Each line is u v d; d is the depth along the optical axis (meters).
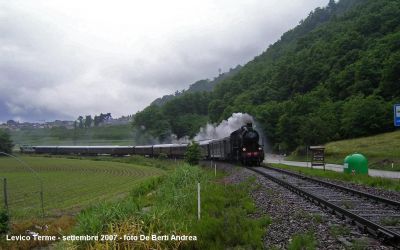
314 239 10.53
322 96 100.69
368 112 74.69
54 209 24.92
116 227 10.69
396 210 14.51
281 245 10.58
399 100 75.56
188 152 48.00
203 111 184.00
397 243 9.66
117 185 40.72
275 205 16.38
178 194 19.44
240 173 33.88
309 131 75.50
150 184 32.53
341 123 79.75
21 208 26.02
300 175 29.17
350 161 32.28
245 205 16.50
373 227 10.90
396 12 120.62
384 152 50.91
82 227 11.46
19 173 59.44
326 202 15.06
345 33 131.88
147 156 90.31
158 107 180.50
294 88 125.31
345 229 11.30
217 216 14.72
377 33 118.44
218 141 55.31
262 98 132.38
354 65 100.56
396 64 83.25
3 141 110.31
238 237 11.24
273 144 101.38
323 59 125.19
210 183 26.30
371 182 24.45
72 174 56.66
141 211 13.02
